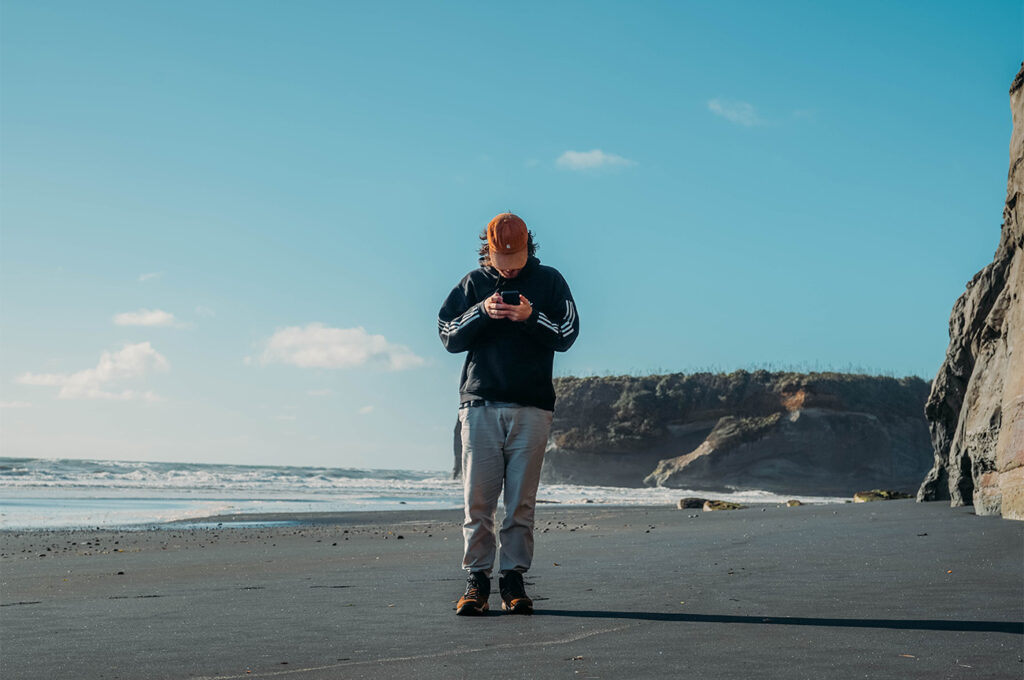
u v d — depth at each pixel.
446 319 3.74
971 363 12.28
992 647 2.37
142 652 2.53
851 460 87.75
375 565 5.96
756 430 88.94
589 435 96.69
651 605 3.37
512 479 3.51
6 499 22.97
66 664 2.36
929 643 2.44
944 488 13.27
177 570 5.96
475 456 3.50
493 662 2.24
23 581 5.22
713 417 95.00
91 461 56.94
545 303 3.72
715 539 7.70
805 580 4.14
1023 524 7.29
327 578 4.95
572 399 100.75
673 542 7.44
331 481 47.81
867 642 2.46
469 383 3.61
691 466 87.94
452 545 8.52
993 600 3.35
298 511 20.81
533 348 3.61
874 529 8.05
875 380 94.00
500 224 3.62
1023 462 7.68
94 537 11.20
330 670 2.19
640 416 96.94
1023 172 8.21
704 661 2.19
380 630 2.88
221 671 2.22
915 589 3.72
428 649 2.48
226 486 39.66
